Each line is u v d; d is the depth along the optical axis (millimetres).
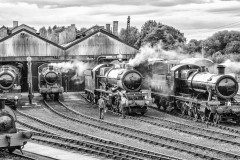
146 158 17234
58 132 24344
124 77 31156
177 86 31969
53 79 41625
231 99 27188
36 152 18141
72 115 31547
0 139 16500
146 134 23297
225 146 20188
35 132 23344
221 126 25469
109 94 33500
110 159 17000
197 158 17609
